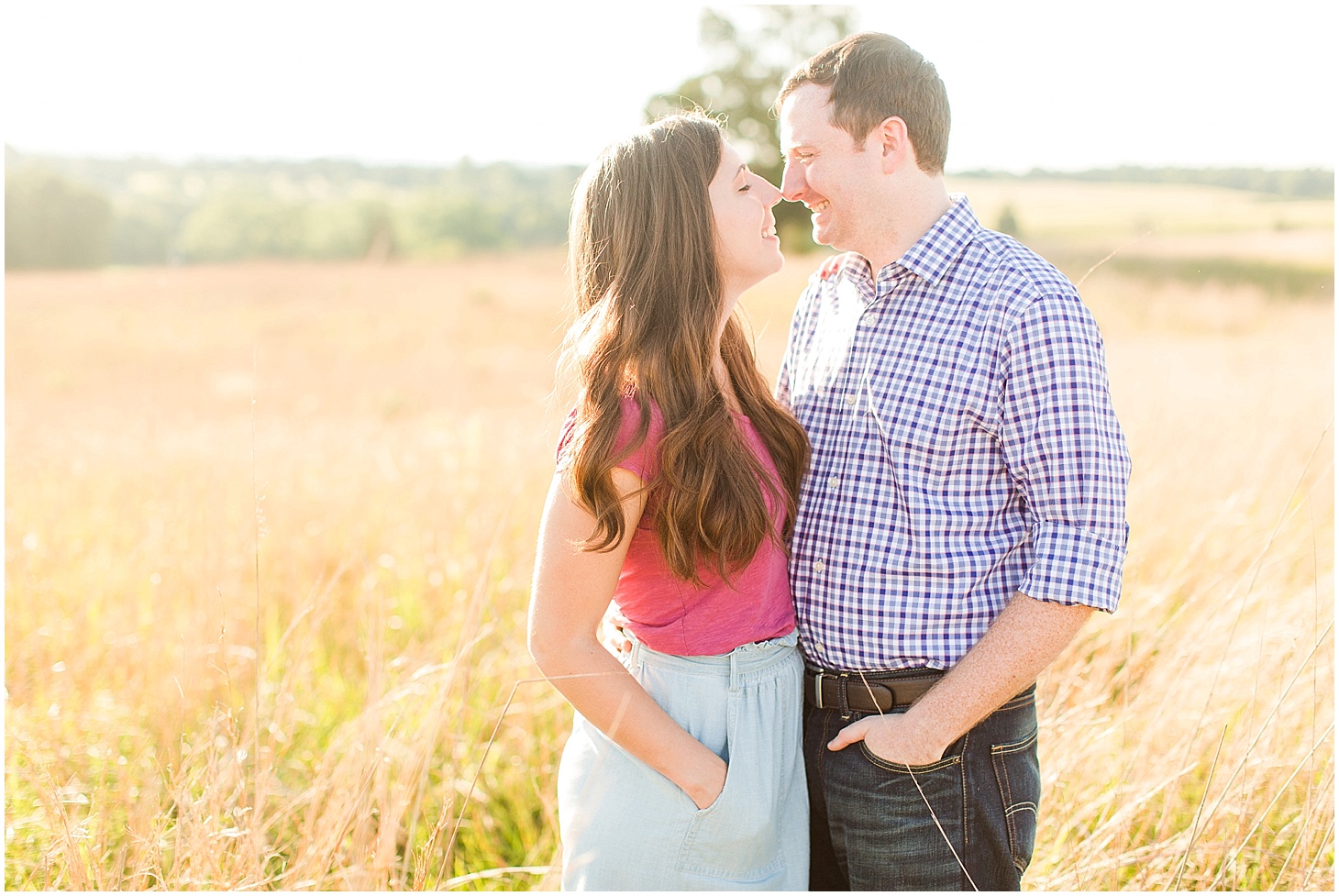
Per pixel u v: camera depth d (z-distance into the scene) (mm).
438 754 2369
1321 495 3916
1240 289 14508
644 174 1500
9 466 5207
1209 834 1984
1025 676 1440
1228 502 3408
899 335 1602
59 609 3260
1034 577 1439
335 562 3578
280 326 17672
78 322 18156
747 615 1507
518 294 21875
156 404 9445
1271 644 2457
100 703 2656
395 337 16141
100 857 1827
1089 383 1439
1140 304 13125
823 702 1641
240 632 3080
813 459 1698
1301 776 2146
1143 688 2402
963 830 1540
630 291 1475
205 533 3676
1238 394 5906
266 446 5738
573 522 1398
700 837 1431
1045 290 1478
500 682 2777
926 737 1479
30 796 2180
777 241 1609
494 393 9953
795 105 1686
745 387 1660
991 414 1519
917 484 1561
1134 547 3252
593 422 1401
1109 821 2027
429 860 1808
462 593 3047
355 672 2896
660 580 1481
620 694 1394
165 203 37938
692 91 30547
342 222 38375
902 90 1580
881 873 1590
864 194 1621
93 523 4219
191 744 2330
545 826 2455
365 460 5102
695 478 1397
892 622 1552
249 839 1830
